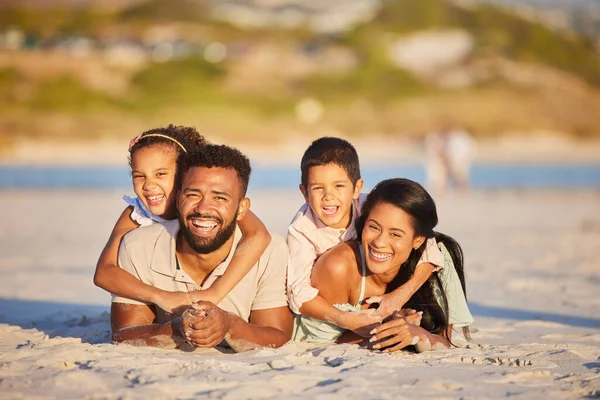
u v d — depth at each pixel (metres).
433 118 75.88
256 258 5.46
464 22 106.69
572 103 84.25
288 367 4.82
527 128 76.81
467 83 87.00
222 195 5.12
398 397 4.21
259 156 56.06
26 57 82.19
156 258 5.41
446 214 20.58
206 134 67.00
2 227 17.45
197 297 5.30
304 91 79.94
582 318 7.32
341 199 5.74
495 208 22.44
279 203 22.78
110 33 101.88
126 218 5.84
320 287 5.66
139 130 65.50
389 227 5.36
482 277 10.33
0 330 6.14
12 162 47.09
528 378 4.73
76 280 10.09
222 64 85.12
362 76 82.69
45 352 5.07
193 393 4.22
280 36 102.81
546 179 38.19
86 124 64.94
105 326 6.50
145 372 4.56
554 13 144.12
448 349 5.55
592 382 4.62
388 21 105.75
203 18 108.75
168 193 5.67
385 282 5.72
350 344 5.49
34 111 66.88
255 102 75.00
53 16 104.69
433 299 5.77
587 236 15.45
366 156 55.00
